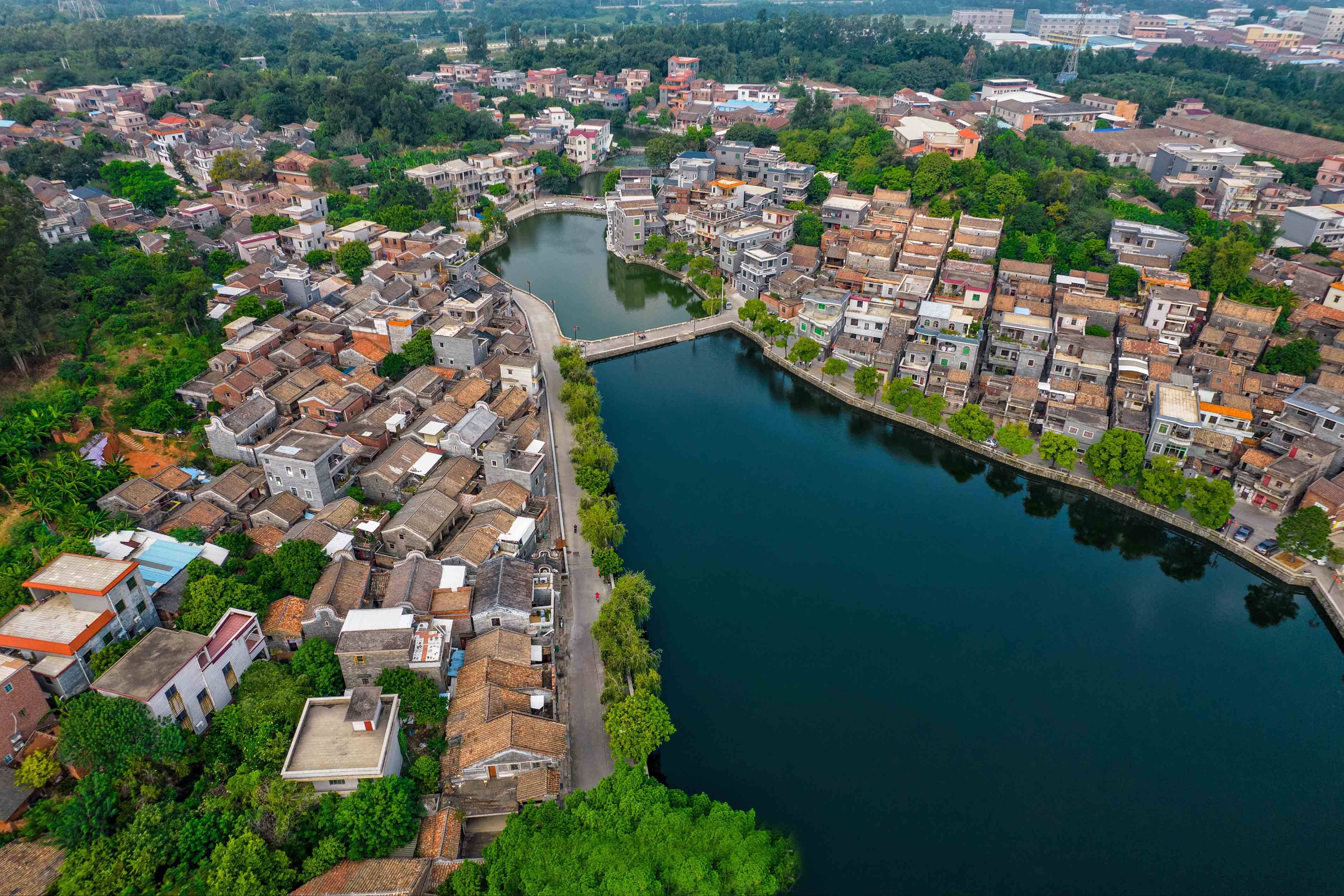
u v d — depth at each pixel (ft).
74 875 192.75
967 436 435.53
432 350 451.94
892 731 279.08
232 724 230.48
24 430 329.93
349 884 199.41
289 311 484.74
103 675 224.53
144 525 314.35
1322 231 594.24
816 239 645.10
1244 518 376.89
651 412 475.72
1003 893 228.84
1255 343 455.22
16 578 264.52
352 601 280.31
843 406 488.02
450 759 236.43
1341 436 375.86
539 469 362.33
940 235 613.93
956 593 345.10
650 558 357.20
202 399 390.42
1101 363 448.65
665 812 218.18
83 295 442.91
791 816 248.73
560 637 299.38
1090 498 407.44
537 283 643.86
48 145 646.33
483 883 203.82
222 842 206.69
